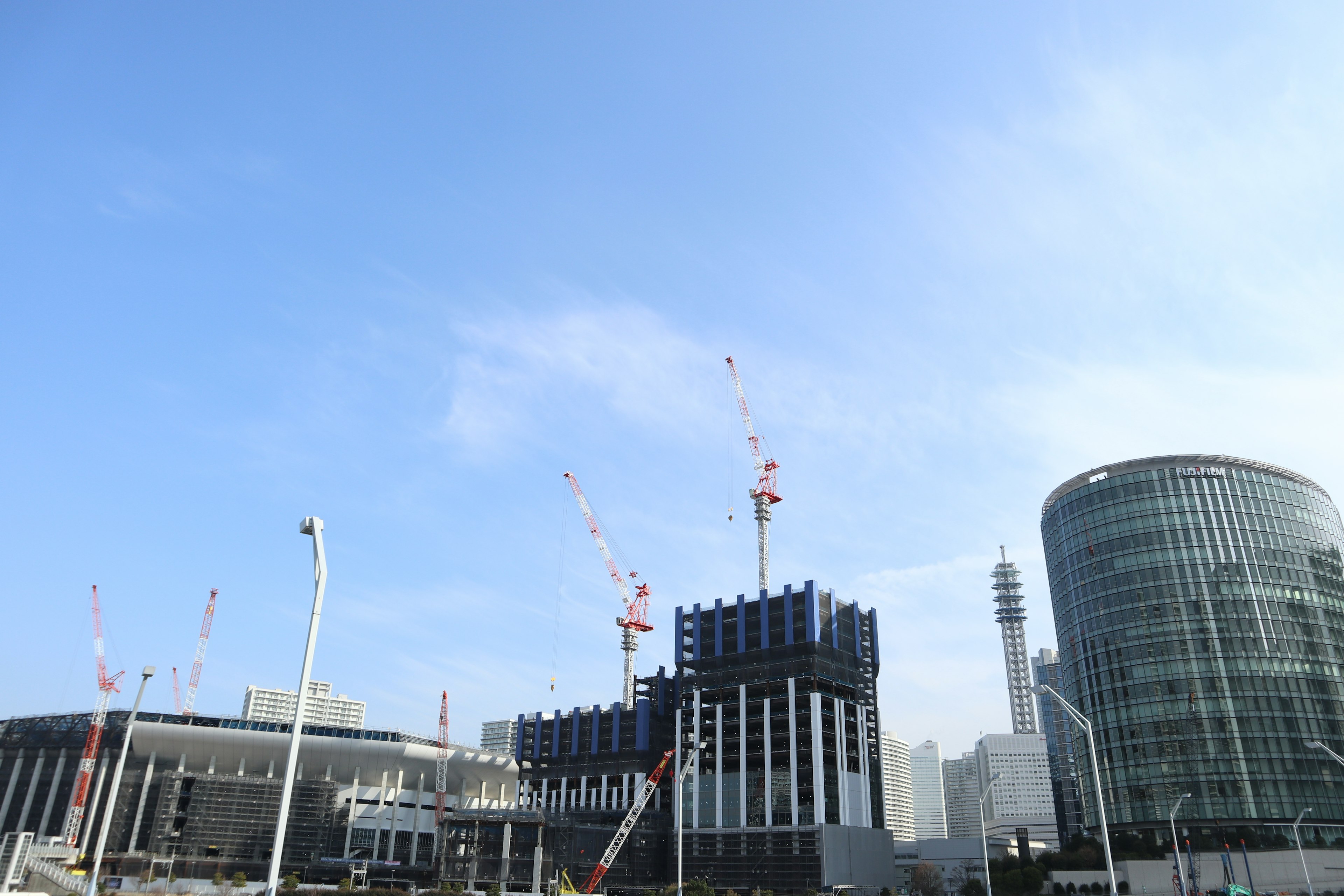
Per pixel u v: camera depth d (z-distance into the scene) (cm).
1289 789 16088
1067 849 17438
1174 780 16650
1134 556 18562
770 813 18675
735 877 18425
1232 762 16400
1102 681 18288
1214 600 17700
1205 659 17275
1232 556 18038
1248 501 18612
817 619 19925
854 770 19725
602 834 19962
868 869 18638
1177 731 16962
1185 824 16300
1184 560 18138
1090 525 19462
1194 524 18412
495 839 18675
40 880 12494
